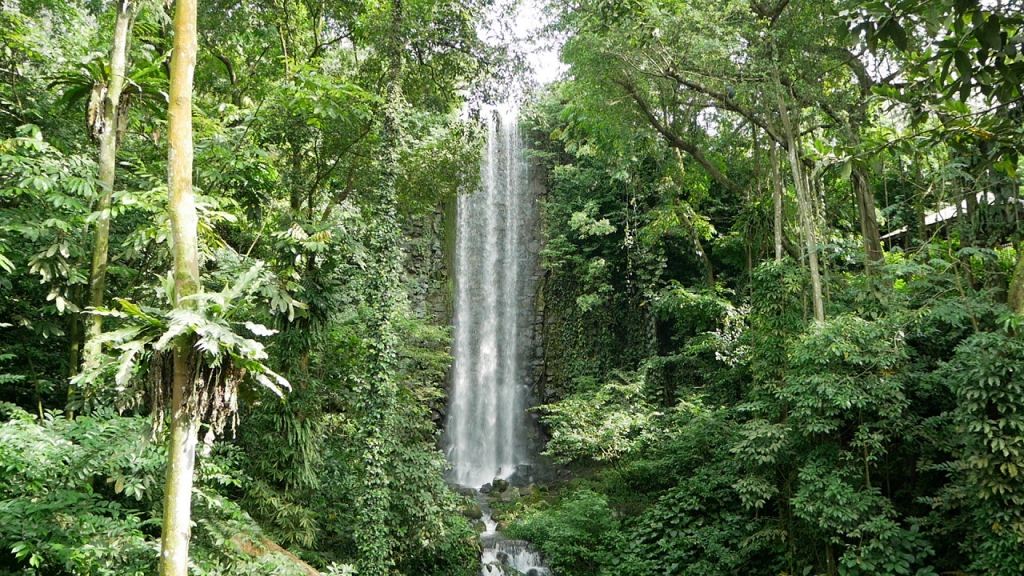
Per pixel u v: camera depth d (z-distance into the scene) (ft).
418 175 45.68
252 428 31.81
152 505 24.93
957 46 15.49
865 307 38.83
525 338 78.59
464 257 78.28
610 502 52.65
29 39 32.60
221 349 16.48
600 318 77.46
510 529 51.01
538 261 80.64
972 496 30.01
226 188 32.19
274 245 32.58
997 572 28.32
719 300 56.49
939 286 36.63
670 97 48.57
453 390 74.69
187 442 16.46
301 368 35.27
